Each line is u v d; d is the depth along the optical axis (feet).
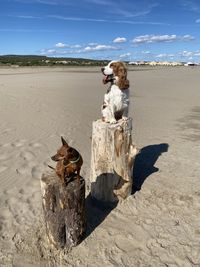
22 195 7.32
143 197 7.36
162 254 5.57
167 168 9.14
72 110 16.55
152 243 5.82
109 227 6.25
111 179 6.89
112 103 6.84
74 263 5.35
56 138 11.46
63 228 5.59
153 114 16.78
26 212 6.67
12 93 21.70
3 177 8.16
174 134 12.85
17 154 9.71
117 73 6.79
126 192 7.11
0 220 6.38
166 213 6.75
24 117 14.43
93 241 5.87
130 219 6.52
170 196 7.45
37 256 5.49
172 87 30.07
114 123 6.81
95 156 6.91
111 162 6.82
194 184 8.11
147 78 42.16
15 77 39.47
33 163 9.08
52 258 5.46
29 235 5.97
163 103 20.42
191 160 9.82
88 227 6.23
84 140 11.45
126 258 5.47
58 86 27.71
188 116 16.46
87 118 14.84
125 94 6.94
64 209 5.49
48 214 5.53
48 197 5.45
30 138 11.34
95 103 19.15
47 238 5.76
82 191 5.58
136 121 14.94
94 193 7.12
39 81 32.76
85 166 9.05
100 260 5.42
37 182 7.95
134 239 5.92
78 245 5.76
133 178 8.39
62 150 5.38
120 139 6.72
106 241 5.87
